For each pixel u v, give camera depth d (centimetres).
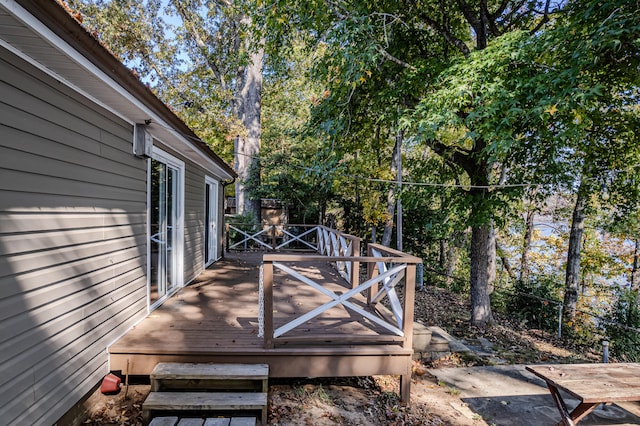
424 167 837
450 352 505
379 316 409
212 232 809
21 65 205
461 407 355
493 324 734
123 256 339
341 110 697
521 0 689
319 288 333
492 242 1116
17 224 203
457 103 514
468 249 1478
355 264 530
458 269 1520
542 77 456
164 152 459
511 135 489
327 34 593
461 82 496
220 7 1334
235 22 1364
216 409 266
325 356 318
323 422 296
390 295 386
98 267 292
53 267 234
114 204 321
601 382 277
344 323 387
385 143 992
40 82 222
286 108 1870
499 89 466
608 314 856
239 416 277
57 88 238
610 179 704
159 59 1415
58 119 240
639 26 378
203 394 279
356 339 331
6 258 194
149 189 402
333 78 667
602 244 1314
